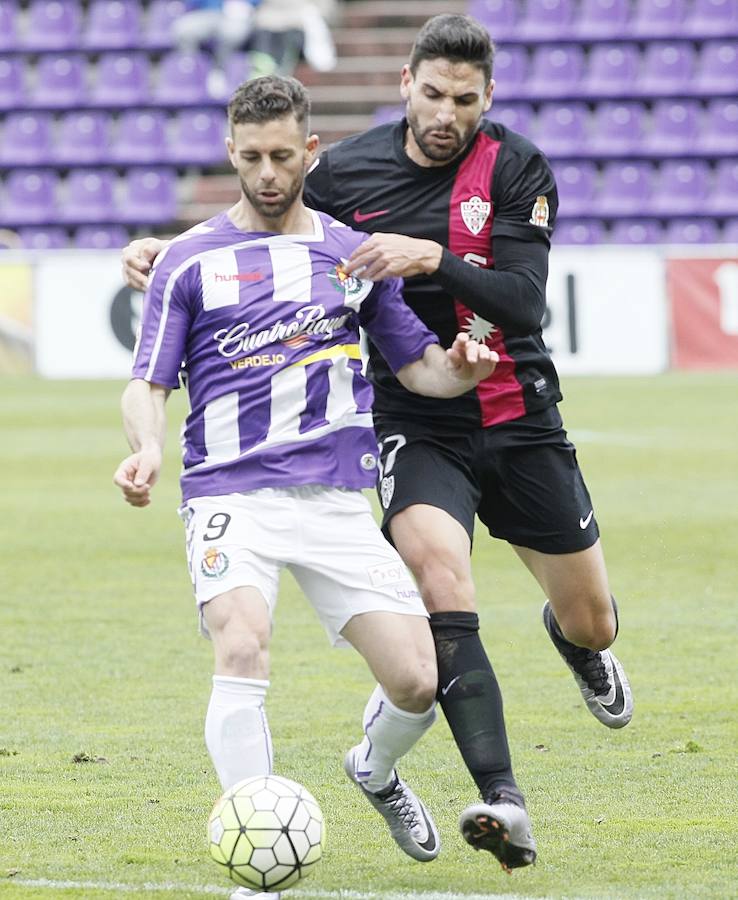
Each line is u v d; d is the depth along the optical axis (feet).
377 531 46.91
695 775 56.70
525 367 55.57
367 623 45.03
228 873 41.57
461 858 47.91
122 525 122.52
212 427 46.42
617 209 271.90
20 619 87.66
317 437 46.21
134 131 284.00
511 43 298.56
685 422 183.73
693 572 101.45
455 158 54.80
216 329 46.62
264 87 45.68
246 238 47.50
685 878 45.09
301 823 41.60
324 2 299.58
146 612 89.92
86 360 239.30
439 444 54.70
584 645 59.72
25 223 273.54
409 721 45.42
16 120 285.02
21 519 125.08
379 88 295.89
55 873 45.62
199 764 58.44
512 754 60.08
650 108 291.58
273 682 73.10
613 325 236.22
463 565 49.88
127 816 51.70
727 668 75.31
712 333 237.04
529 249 53.26
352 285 47.91
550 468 56.03
